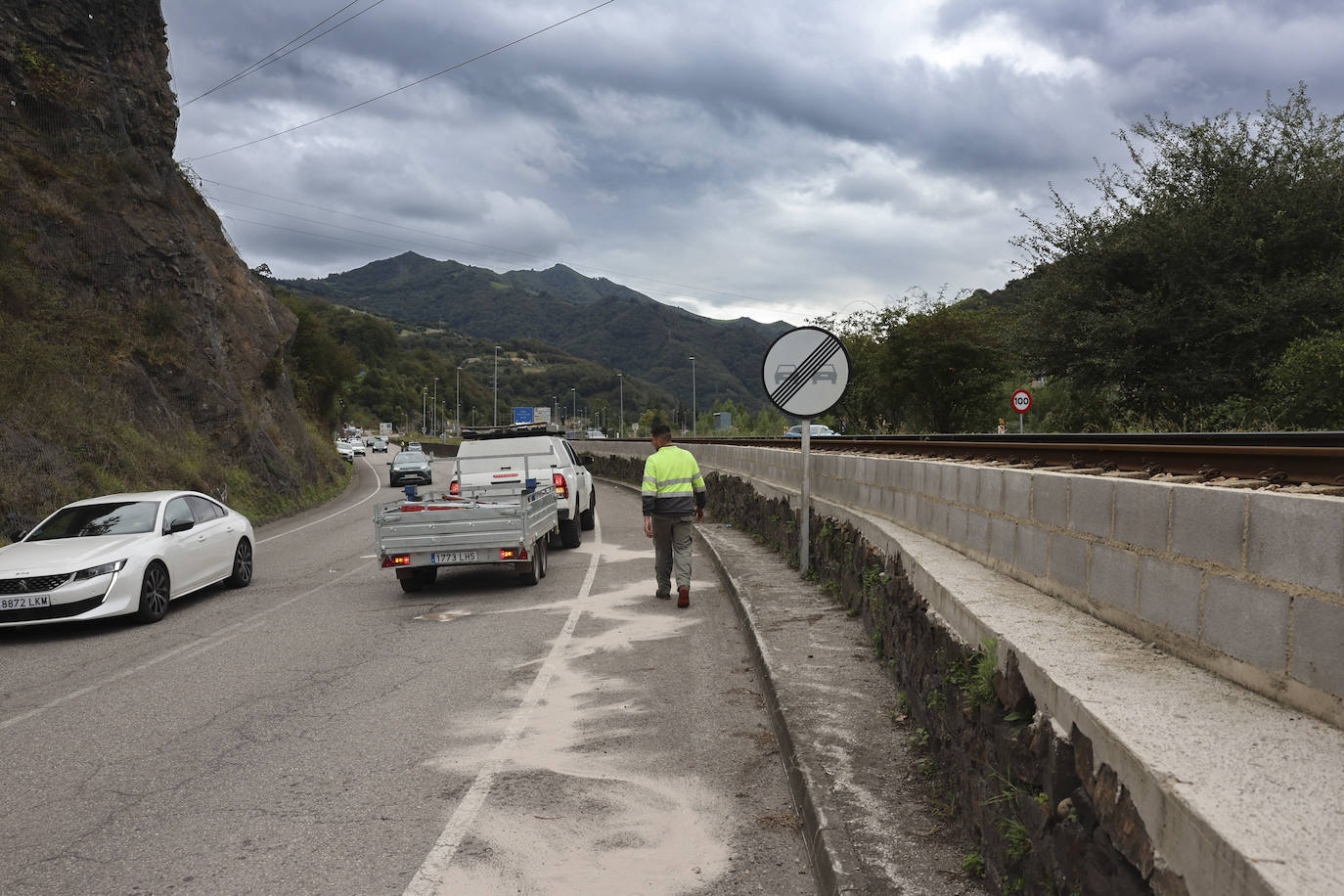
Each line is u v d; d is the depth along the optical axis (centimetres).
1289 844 188
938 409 3734
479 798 488
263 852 425
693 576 1255
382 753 563
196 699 702
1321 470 548
